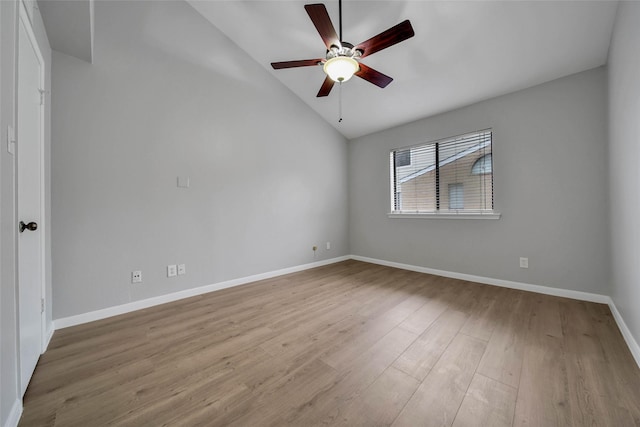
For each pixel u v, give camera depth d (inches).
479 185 123.0
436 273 137.9
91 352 64.4
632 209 62.3
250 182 126.4
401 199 155.9
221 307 93.9
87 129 82.6
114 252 87.6
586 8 74.4
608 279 90.3
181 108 103.7
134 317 85.5
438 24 89.7
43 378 54.2
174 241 101.3
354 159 179.2
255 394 49.3
